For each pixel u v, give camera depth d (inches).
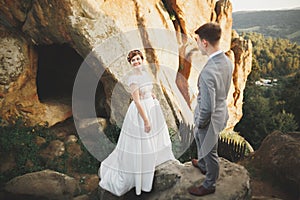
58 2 239.1
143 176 151.9
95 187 221.1
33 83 278.8
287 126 641.6
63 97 312.8
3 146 233.3
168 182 148.3
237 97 508.7
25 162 231.5
